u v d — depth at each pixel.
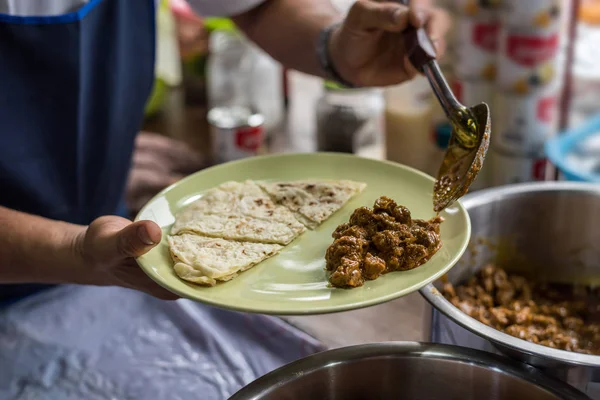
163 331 1.18
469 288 1.15
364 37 1.14
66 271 1.01
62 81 1.21
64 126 1.25
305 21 1.32
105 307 1.25
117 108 1.34
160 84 1.96
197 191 1.05
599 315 1.15
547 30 1.33
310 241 0.94
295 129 1.88
